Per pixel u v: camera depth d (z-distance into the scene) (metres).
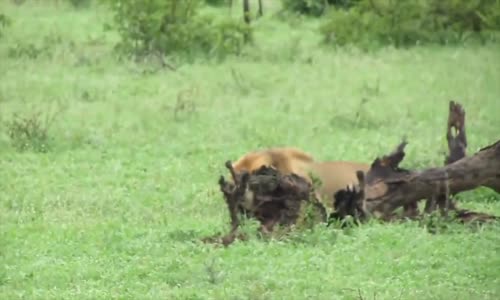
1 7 83.81
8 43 68.56
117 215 34.03
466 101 53.38
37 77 59.06
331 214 30.06
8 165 40.72
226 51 65.75
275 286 25.38
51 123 47.00
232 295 24.64
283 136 45.75
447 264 26.84
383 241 28.39
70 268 27.28
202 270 26.42
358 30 70.19
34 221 33.00
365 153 42.81
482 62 64.12
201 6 83.25
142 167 40.78
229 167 29.53
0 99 53.53
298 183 29.53
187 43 65.38
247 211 29.55
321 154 42.53
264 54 66.56
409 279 25.89
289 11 82.88
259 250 27.95
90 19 80.06
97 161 41.75
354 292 24.84
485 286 25.34
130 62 63.38
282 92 55.75
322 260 27.17
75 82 57.75
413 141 44.97
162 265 27.38
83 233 31.08
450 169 30.30
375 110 51.22
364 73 61.00
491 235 28.98
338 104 52.53
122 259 28.27
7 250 29.34
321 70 61.78
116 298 24.84
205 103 52.81
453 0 71.38
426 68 62.34
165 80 59.00
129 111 51.00
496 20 71.06
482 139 45.22
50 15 81.94
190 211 34.62
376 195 30.22
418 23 70.81
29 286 26.02
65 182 38.44
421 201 33.31
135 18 64.62
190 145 44.28
